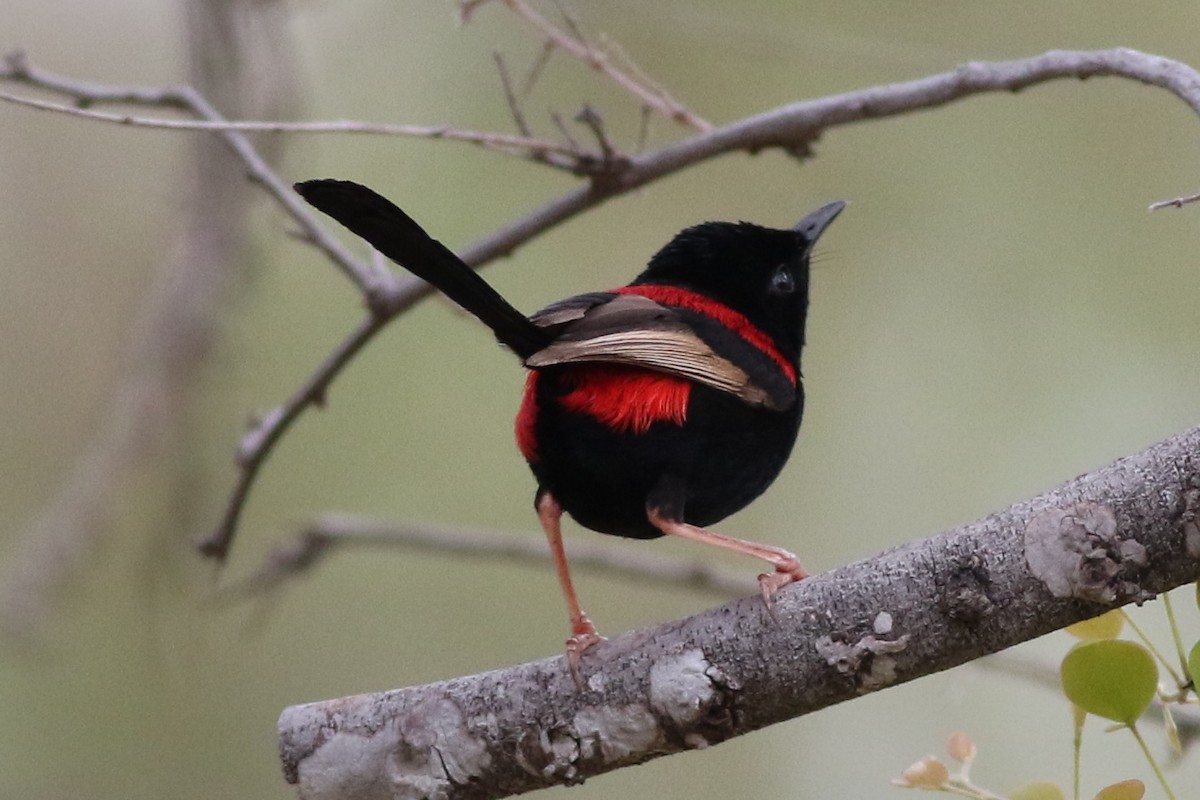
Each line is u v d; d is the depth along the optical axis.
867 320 13.55
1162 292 13.18
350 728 6.04
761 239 8.07
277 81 10.66
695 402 6.78
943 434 13.23
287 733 6.08
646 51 13.14
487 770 5.96
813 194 13.70
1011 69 7.51
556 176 13.56
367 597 13.34
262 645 12.91
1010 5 13.10
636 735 5.85
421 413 13.48
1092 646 5.46
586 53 8.34
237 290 11.08
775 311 8.05
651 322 6.93
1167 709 5.68
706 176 13.70
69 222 13.59
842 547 13.09
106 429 11.11
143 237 13.59
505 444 13.48
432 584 13.42
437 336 13.67
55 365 13.38
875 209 13.66
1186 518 5.42
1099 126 13.36
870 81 13.12
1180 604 11.48
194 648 12.51
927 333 13.45
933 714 12.93
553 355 6.49
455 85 13.45
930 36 13.06
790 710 5.79
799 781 12.89
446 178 13.48
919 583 5.61
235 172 10.85
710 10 12.91
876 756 12.87
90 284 13.51
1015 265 13.44
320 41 13.44
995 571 5.55
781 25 12.91
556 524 7.05
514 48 13.35
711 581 10.15
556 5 9.62
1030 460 13.05
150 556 11.27
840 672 5.69
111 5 13.99
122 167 13.74
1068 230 13.38
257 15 10.57
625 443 6.73
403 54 13.48
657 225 13.67
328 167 13.42
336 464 13.30
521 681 5.95
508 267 13.57
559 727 5.88
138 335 11.17
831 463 13.33
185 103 8.50
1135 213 13.27
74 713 12.37
